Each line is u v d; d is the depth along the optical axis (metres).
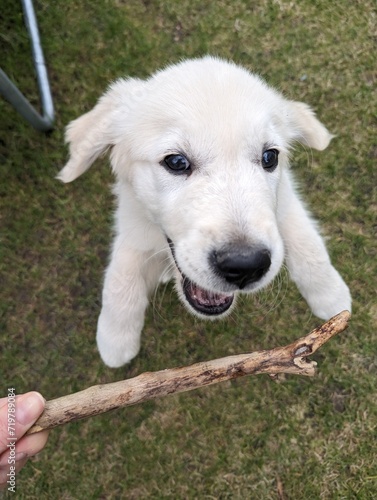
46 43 0.42
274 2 0.42
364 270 0.38
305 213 0.33
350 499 0.35
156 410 0.37
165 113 0.24
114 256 0.32
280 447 0.36
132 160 0.26
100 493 0.36
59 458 0.36
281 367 0.20
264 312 0.38
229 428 0.36
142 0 0.42
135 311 0.31
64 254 0.39
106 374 0.37
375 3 0.42
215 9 0.42
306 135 0.30
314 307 0.34
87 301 0.38
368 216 0.39
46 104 0.40
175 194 0.24
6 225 0.39
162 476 0.36
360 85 0.41
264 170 0.25
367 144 0.40
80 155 0.28
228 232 0.21
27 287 0.39
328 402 0.36
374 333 0.37
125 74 0.41
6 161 0.40
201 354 0.37
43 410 0.21
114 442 0.36
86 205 0.40
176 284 0.28
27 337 0.38
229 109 0.23
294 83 0.41
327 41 0.42
